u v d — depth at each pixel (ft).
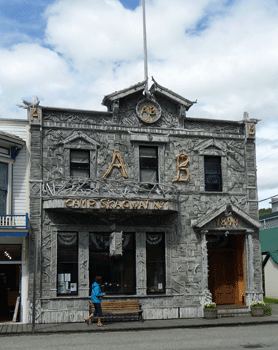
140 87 70.49
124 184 67.56
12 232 59.93
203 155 73.00
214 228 70.23
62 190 63.41
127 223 67.41
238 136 75.36
